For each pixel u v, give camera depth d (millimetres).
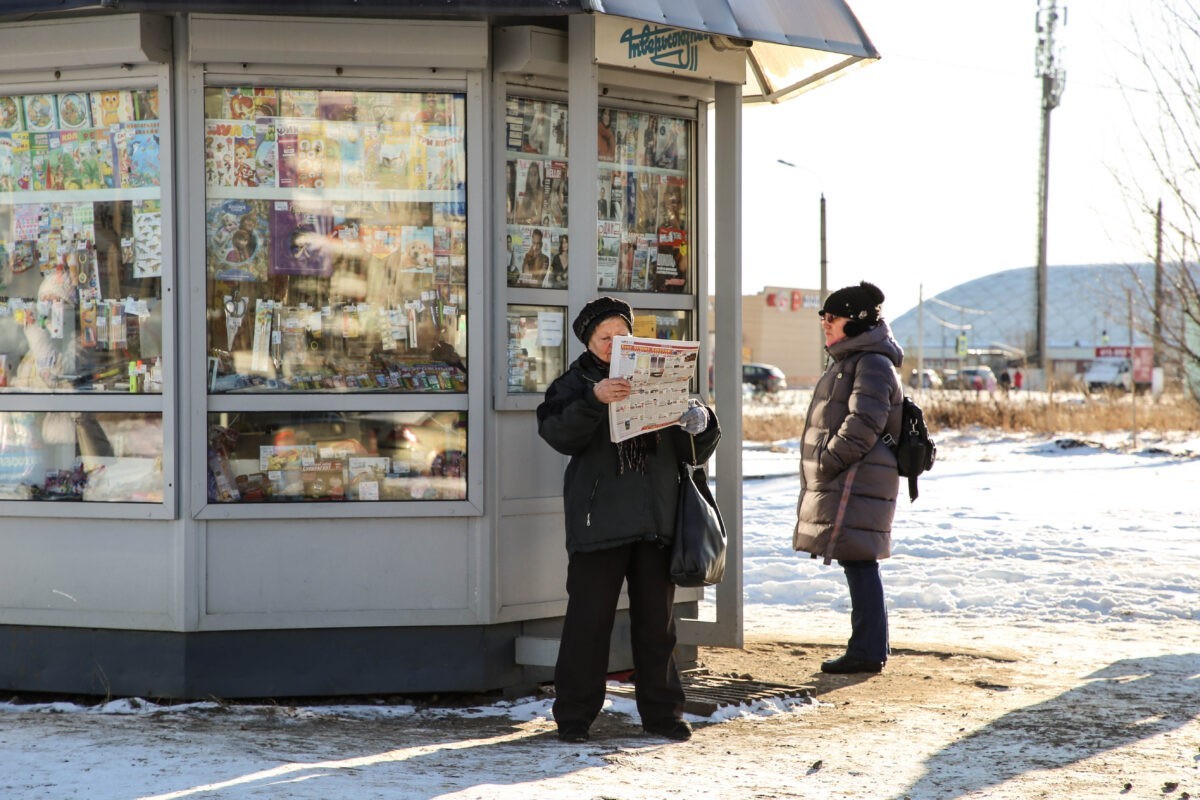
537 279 5918
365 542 5598
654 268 6344
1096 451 23000
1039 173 44375
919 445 6656
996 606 8734
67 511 5566
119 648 5562
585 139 5625
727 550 6184
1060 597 8906
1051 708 5758
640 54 5797
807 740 5145
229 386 5512
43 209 5652
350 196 5609
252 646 5531
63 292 5641
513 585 5773
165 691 5508
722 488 6215
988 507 14305
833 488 6625
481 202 5660
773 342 86125
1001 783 4512
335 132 5586
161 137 5469
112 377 5590
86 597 5582
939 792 4395
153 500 5531
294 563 5543
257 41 5406
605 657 5129
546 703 5637
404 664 5629
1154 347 25016
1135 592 9055
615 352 4828
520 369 5852
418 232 5660
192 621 5457
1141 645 7422
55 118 5621
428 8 4953
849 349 6734
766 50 6883
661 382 4965
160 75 5449
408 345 5660
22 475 5676
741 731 5297
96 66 5500
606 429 5109
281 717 5312
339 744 4863
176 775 4312
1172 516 13453
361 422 5621
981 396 31094
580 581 5113
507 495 5758
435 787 4230
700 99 6441
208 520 5465
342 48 5477
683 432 5188
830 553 6555
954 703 5883
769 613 8664
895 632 7879
